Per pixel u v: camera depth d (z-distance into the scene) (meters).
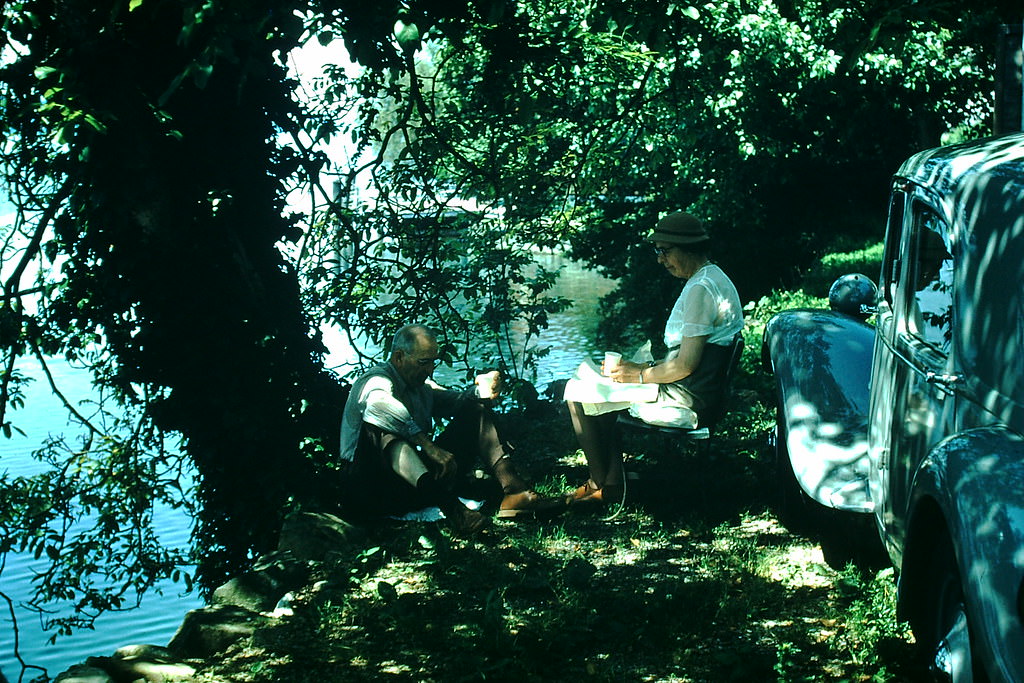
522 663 3.81
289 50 6.61
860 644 3.73
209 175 6.55
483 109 7.75
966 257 3.20
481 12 6.02
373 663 3.96
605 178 8.43
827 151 23.81
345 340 8.85
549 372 8.94
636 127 9.06
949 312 3.38
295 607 4.53
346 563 4.97
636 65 7.91
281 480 6.38
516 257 7.82
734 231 23.41
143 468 7.70
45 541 7.93
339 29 5.37
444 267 7.82
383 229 7.66
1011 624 2.48
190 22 4.70
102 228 6.50
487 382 5.74
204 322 6.54
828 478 4.38
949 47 18.64
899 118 22.89
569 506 5.71
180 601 12.33
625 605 4.29
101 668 3.92
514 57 6.36
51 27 5.72
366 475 5.46
